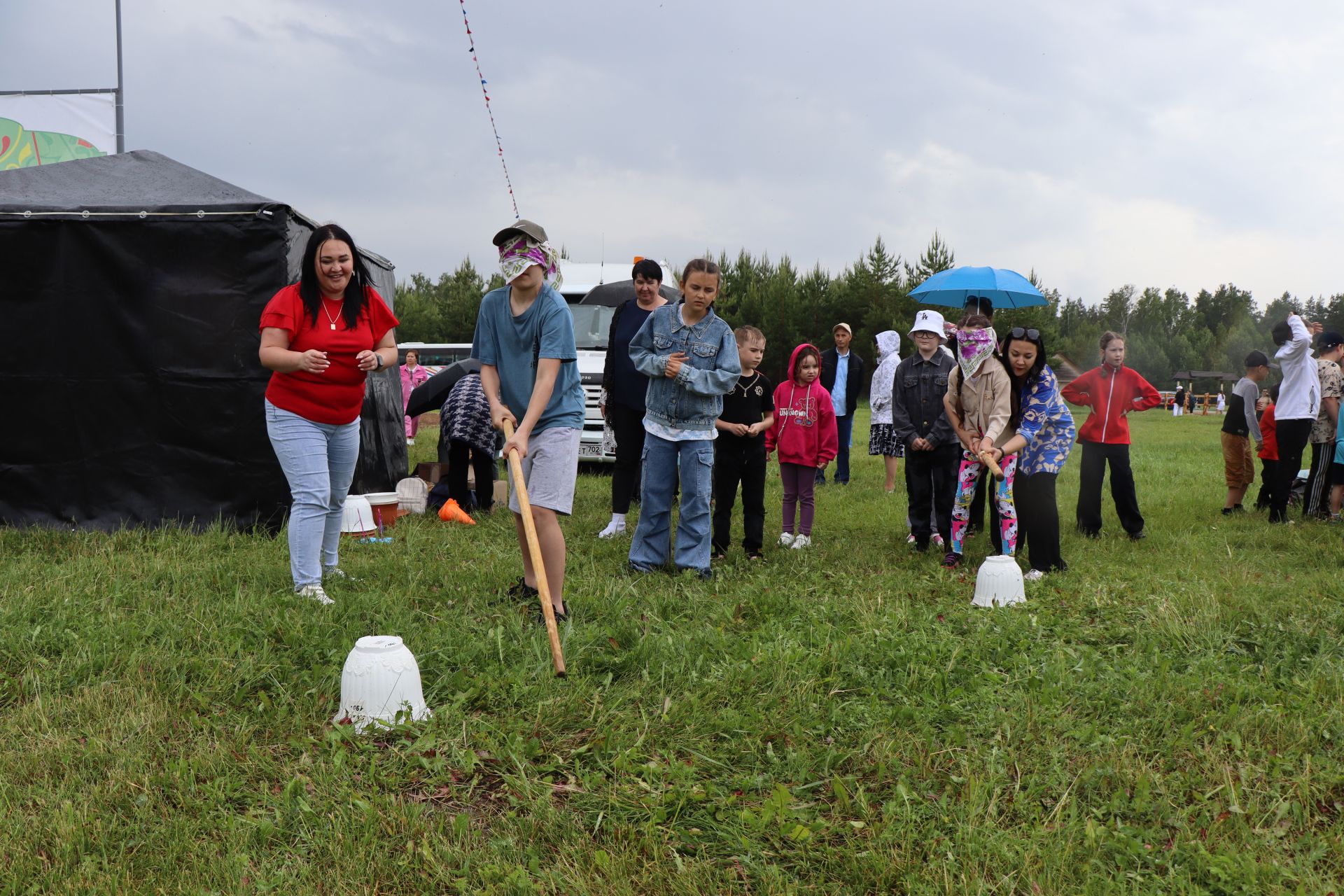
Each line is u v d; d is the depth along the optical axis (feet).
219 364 21.25
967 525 22.41
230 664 11.98
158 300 21.26
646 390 22.82
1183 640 14.20
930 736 10.42
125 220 21.13
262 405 21.25
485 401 25.29
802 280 158.40
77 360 21.31
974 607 16.33
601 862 7.92
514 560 18.78
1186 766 10.00
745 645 13.15
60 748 9.61
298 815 8.57
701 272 17.92
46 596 14.70
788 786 9.44
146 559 17.84
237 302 21.22
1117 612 15.84
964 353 19.35
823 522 26.45
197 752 9.65
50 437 21.33
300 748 10.02
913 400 22.03
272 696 11.43
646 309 23.15
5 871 7.52
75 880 7.44
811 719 10.90
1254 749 10.29
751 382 20.61
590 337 37.60
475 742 10.18
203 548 19.11
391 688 10.68
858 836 8.54
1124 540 24.13
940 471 22.26
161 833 8.21
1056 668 12.55
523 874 7.65
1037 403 19.13
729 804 9.00
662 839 8.41
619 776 9.52
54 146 40.32
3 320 21.15
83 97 40.32
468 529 22.84
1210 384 236.02
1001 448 19.19
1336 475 28.04
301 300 15.38
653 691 11.73
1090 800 9.31
